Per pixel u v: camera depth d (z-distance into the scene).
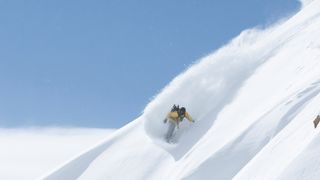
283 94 30.22
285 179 12.28
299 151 13.67
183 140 34.66
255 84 36.00
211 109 36.00
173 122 34.97
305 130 16.89
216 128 33.06
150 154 35.31
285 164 13.81
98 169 38.00
